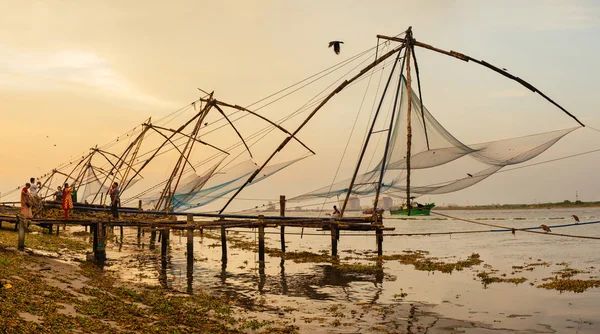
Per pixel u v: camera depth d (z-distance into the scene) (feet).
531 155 57.26
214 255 107.34
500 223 238.68
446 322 48.78
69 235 133.39
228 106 86.33
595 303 56.08
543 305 55.62
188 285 68.90
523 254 107.55
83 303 42.52
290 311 53.11
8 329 30.07
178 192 110.83
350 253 114.83
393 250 122.01
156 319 42.32
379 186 73.15
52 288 46.11
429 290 65.62
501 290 64.75
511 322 48.70
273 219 98.17
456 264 88.69
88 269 69.62
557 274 77.05
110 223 85.05
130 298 50.44
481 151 57.41
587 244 131.54
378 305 56.59
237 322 46.09
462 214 394.11
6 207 119.34
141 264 87.81
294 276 78.18
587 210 506.07
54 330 32.22
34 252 77.15
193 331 39.99
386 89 72.69
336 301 59.00
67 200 85.61
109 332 34.76
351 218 98.53
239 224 89.66
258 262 94.94
